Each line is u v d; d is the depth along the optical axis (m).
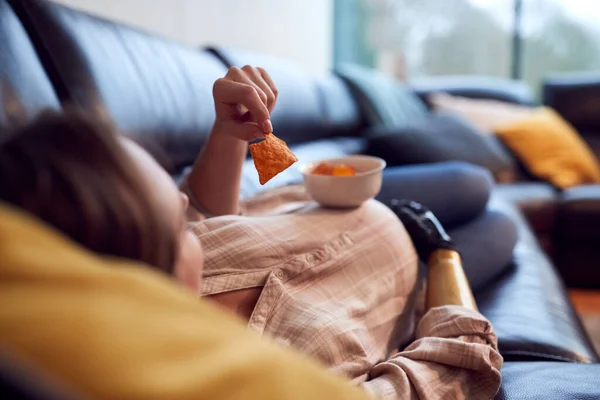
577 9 3.58
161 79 1.08
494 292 1.13
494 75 3.75
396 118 2.61
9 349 0.21
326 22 3.50
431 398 0.59
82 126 0.30
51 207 0.27
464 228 1.29
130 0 1.55
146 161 0.35
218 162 0.86
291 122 1.77
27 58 0.75
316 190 0.84
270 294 0.66
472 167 1.39
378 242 0.81
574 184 2.46
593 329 1.90
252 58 1.75
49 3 0.88
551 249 2.26
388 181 1.33
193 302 0.26
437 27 3.78
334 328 0.63
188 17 1.89
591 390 0.64
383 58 3.35
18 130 0.30
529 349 0.90
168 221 0.32
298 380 0.26
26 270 0.23
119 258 0.29
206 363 0.23
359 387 0.58
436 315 0.73
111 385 0.21
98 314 0.22
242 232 0.71
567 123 2.98
